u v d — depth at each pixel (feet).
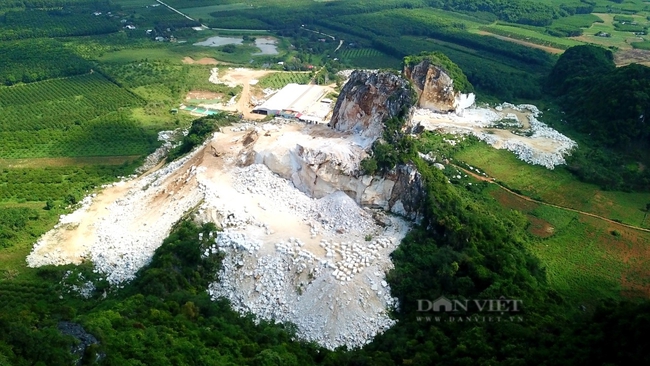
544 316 272.51
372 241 327.06
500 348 248.73
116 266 343.05
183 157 459.73
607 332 242.78
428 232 331.98
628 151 511.81
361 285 301.84
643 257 372.38
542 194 449.06
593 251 376.89
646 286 342.44
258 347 264.11
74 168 499.10
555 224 407.03
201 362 238.48
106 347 231.30
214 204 342.23
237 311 300.20
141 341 241.55
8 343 220.02
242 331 278.26
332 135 392.06
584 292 334.03
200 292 306.76
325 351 279.08
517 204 430.61
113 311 268.62
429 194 339.98
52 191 457.27
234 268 313.53
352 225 338.75
